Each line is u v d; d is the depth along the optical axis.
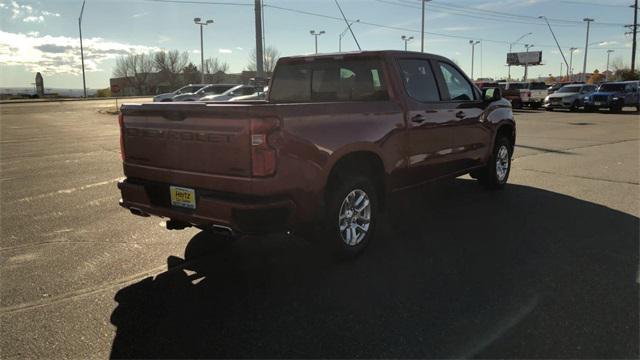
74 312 3.87
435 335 3.43
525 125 21.22
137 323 3.69
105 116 31.47
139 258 5.04
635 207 6.77
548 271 4.52
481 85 36.81
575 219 6.20
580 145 13.74
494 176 7.67
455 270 4.58
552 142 14.50
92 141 16.27
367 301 3.97
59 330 3.59
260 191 3.96
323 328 3.56
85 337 3.49
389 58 5.49
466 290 4.13
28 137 17.70
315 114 4.33
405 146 5.44
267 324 3.63
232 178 4.05
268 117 3.94
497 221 6.15
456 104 6.38
